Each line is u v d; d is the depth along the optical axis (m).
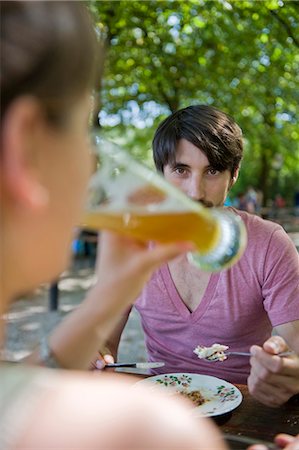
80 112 0.64
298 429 1.48
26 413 0.53
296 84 9.77
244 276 2.02
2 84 0.57
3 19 0.59
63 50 0.60
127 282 1.04
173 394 1.66
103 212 0.88
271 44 8.16
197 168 2.04
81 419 0.52
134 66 9.70
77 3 0.65
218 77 10.05
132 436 0.51
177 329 2.11
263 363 1.34
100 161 0.85
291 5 5.98
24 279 0.62
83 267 10.02
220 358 1.72
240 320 2.03
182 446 0.52
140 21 8.55
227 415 1.54
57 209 0.61
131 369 2.12
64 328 1.10
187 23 8.05
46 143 0.59
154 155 2.18
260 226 2.07
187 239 0.95
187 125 2.05
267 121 11.37
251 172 20.56
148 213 0.90
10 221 0.58
